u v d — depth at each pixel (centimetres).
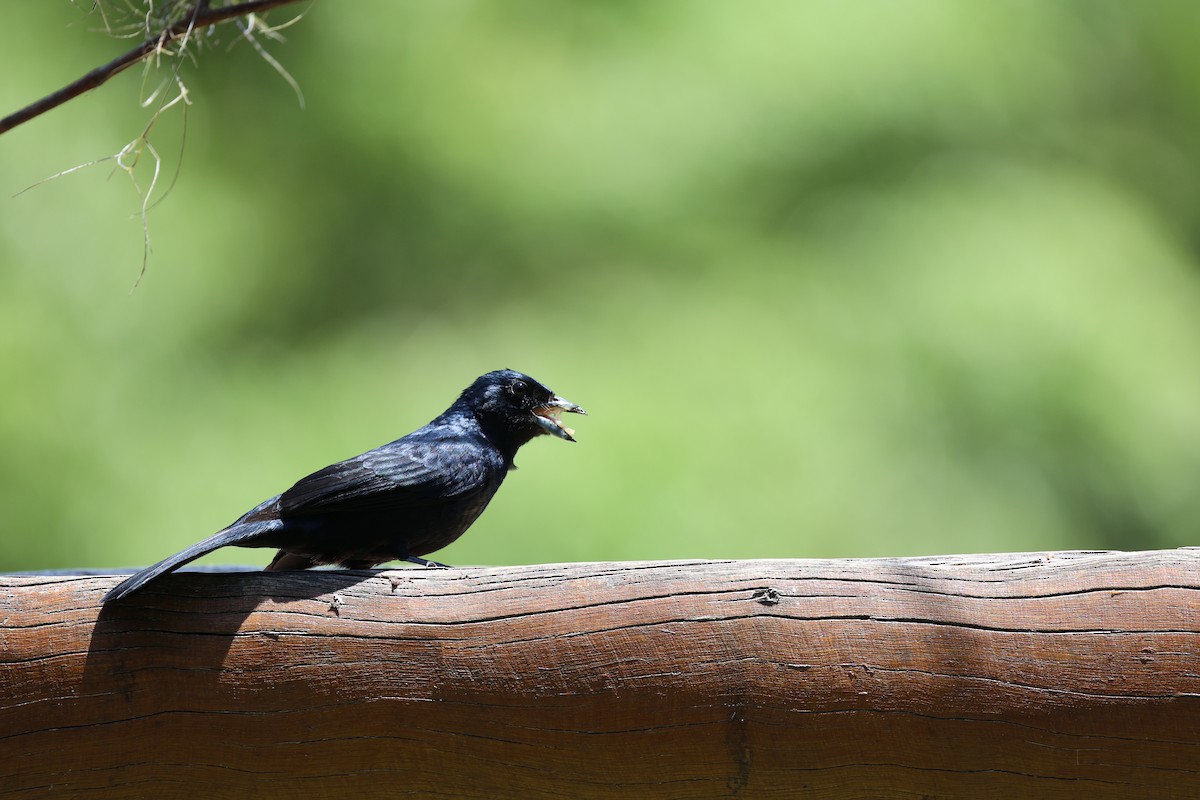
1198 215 2031
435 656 570
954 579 570
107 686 570
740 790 566
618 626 566
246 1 712
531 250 1856
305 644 573
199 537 1636
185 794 577
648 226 1845
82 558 1642
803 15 1927
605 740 565
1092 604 555
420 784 575
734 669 560
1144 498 1669
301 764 573
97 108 1834
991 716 554
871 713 557
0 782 569
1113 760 549
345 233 1897
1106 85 2059
